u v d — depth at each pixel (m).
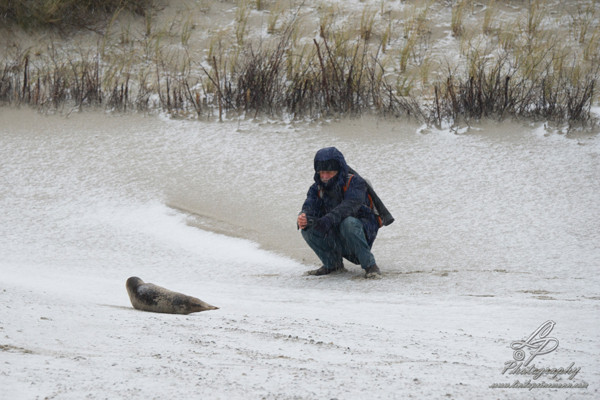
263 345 13.41
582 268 27.17
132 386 9.77
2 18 56.34
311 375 10.86
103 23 58.34
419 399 9.77
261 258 30.53
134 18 58.97
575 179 38.38
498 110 46.56
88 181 39.44
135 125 46.81
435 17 58.53
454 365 12.05
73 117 47.69
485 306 20.12
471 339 14.93
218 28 58.31
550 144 42.97
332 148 26.55
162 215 35.66
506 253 29.56
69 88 50.94
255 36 57.09
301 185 38.59
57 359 11.18
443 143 43.78
